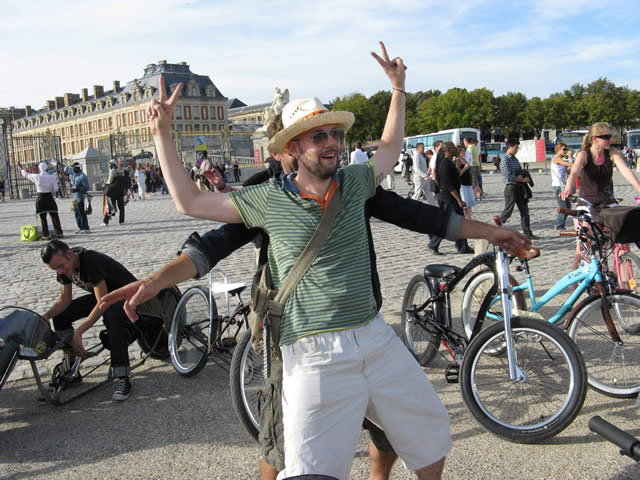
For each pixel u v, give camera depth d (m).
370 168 2.26
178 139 52.25
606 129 5.52
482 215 14.35
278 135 2.02
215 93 96.69
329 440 1.96
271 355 2.15
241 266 9.02
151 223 16.33
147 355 4.86
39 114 118.56
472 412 3.35
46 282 8.64
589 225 4.38
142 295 1.95
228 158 53.53
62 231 14.59
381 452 2.33
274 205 2.09
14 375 4.86
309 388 1.98
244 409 3.43
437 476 2.13
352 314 2.04
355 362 2.01
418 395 2.11
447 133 43.34
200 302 4.62
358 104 83.62
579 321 3.93
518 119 82.38
